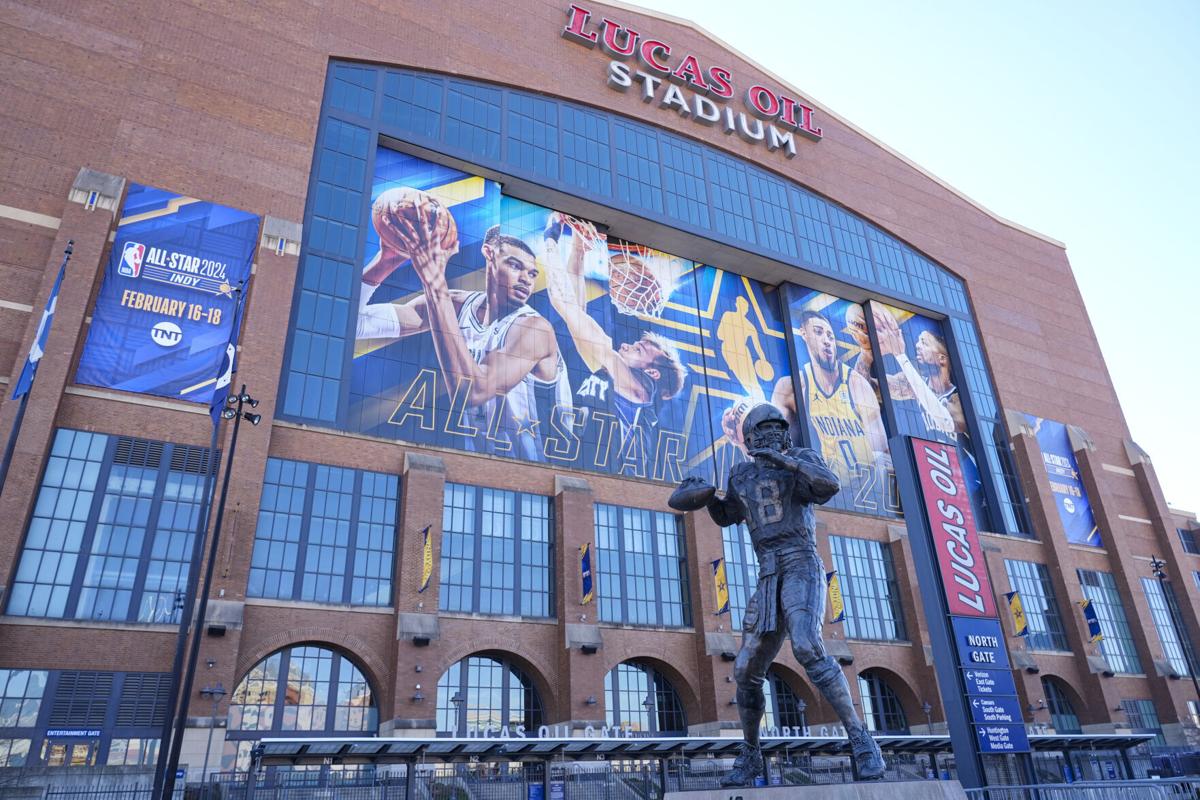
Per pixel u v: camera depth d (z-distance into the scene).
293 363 47.47
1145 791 16.75
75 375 40.25
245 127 49.88
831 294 75.88
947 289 82.75
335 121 54.59
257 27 53.38
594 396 58.19
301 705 41.38
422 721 41.66
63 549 37.62
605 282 63.00
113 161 45.16
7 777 32.25
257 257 46.72
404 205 55.38
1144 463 84.00
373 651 43.12
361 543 45.28
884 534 66.31
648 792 37.56
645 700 51.72
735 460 62.97
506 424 53.38
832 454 68.00
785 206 74.31
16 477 36.69
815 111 81.19
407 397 50.47
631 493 55.97
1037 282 90.62
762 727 54.53
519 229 60.22
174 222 45.25
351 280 51.00
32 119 44.19
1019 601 65.56
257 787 32.66
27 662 35.22
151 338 42.38
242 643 40.06
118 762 35.09
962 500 25.69
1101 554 76.06
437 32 61.09
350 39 57.00
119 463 39.94
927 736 51.03
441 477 47.66
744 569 58.19
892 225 80.94
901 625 63.00
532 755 40.06
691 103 72.75
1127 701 68.69
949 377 79.25
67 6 47.38
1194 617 76.75
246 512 40.97
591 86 67.38
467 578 47.56
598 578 52.16
